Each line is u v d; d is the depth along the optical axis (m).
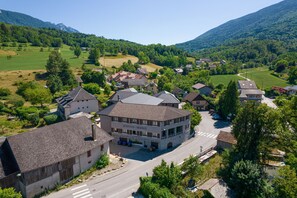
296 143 37.00
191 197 37.78
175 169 40.72
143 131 59.41
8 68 152.38
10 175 37.16
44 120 79.25
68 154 42.72
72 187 41.88
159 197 35.78
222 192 36.66
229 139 56.72
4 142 41.47
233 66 195.38
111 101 87.31
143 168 49.12
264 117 41.78
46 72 146.25
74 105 82.19
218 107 88.81
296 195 27.91
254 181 34.94
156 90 134.12
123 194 39.94
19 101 95.25
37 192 39.22
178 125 61.25
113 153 56.16
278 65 179.00
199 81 145.12
